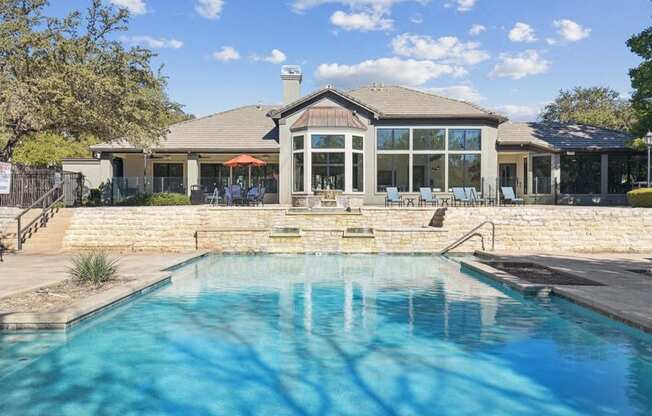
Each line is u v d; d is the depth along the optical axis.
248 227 20.23
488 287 12.53
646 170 29.52
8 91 18.52
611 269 13.61
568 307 10.23
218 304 10.65
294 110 28.25
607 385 6.23
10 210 20.45
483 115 27.66
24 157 38.72
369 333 8.52
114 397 5.91
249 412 5.53
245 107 35.44
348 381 6.42
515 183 32.28
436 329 8.72
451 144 28.22
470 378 6.49
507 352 7.46
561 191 29.86
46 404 5.70
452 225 19.66
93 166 30.98
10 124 20.95
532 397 5.90
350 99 27.61
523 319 9.32
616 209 19.53
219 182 30.31
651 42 25.09
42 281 11.34
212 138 30.42
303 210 22.81
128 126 22.42
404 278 13.94
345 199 25.48
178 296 11.43
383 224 22.05
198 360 7.19
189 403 5.76
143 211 19.70
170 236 19.47
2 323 8.14
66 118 21.44
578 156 29.81
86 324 8.81
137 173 32.81
